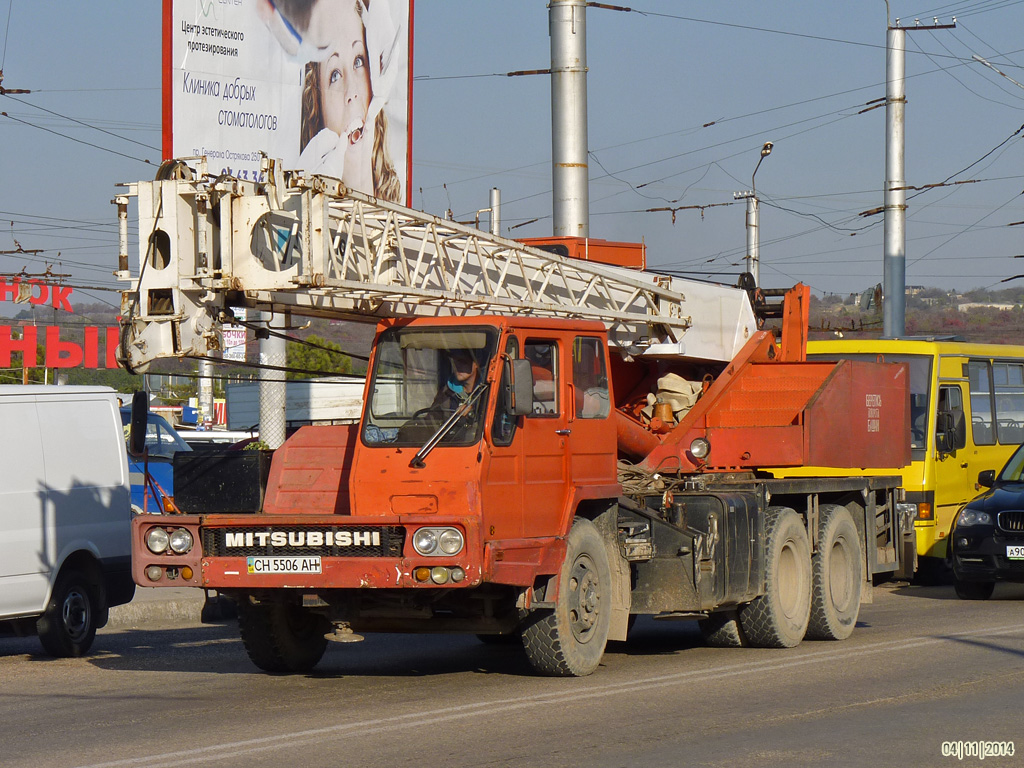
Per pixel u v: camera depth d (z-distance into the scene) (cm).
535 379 1062
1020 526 1831
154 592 1788
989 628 1434
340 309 1087
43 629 1302
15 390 1316
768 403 1518
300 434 1083
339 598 1048
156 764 745
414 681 1078
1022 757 759
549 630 1050
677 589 1195
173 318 992
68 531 1337
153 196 998
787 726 851
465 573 953
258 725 866
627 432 1402
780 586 1323
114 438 1429
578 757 757
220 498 1070
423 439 1003
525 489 1025
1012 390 2375
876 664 1156
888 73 3166
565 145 2334
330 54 2178
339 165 2202
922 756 760
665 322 1402
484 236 1181
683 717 885
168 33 1862
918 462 2125
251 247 998
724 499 1242
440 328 1034
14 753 792
